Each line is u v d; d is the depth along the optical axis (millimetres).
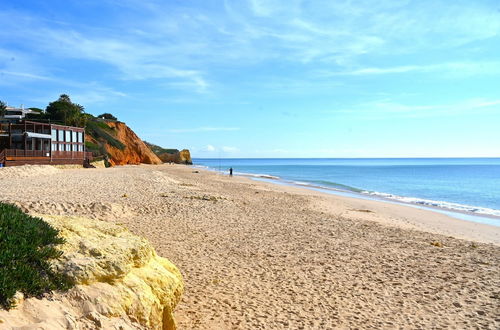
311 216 20938
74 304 4762
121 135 94938
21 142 47125
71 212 16000
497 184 63938
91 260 5301
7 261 4586
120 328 4781
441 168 158125
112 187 26781
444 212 29484
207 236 14219
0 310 4023
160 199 22344
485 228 22219
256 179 65312
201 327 7012
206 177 58062
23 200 16859
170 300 6195
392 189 53688
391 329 7332
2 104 76000
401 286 9781
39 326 3965
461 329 7445
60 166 50312
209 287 9094
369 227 18281
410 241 15258
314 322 7477
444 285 9953
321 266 11203
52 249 5211
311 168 159500
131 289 5457
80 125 78500
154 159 101938
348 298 8836
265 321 7406
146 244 6465
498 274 11047
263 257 11844
